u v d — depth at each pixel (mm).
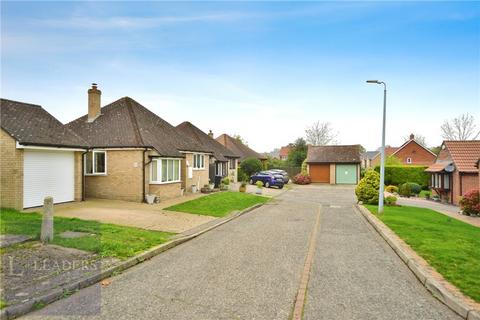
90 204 17547
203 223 13938
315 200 26172
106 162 20094
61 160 17297
